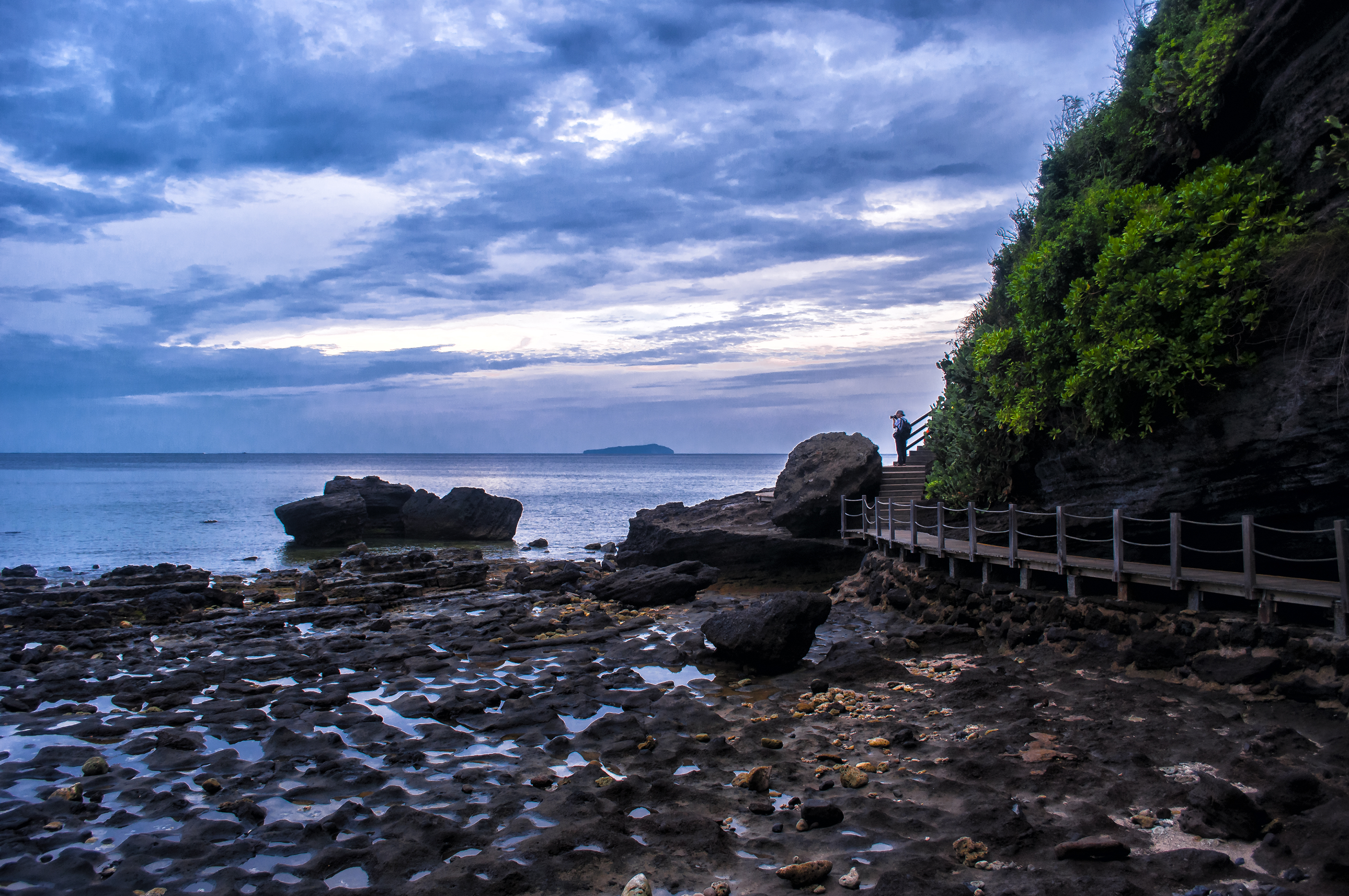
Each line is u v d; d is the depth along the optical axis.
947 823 6.62
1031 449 16.36
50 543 39.47
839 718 9.99
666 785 7.60
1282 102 10.56
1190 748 7.77
